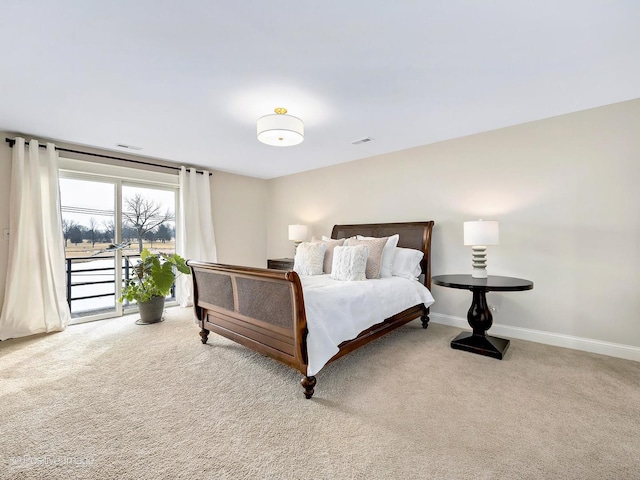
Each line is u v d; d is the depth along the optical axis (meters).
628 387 2.06
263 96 2.39
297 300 1.92
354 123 2.99
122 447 1.50
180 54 1.84
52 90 2.27
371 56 1.88
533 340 3.00
